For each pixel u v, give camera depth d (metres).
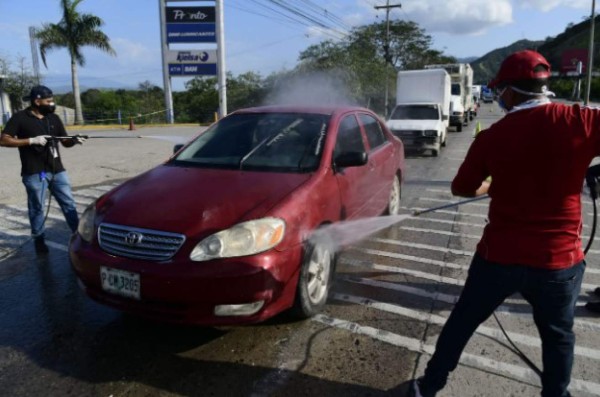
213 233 3.04
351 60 28.80
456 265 4.84
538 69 2.11
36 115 4.99
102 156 13.18
